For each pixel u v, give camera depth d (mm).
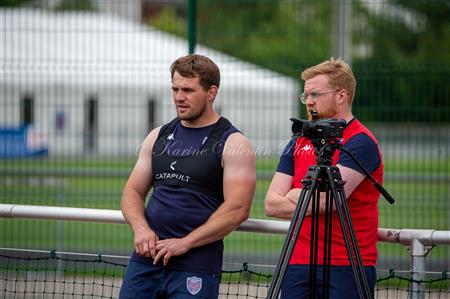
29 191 30719
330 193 12469
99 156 31859
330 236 12562
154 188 13695
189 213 13234
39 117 31375
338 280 13023
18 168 31203
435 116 26391
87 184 32312
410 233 13305
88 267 22547
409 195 30281
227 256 28266
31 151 30609
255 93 29562
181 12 52438
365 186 13266
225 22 40188
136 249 13211
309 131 12328
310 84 13523
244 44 40969
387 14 35125
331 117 13500
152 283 13305
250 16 41531
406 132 31109
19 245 29547
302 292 13242
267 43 43656
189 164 13344
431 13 35250
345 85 13477
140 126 32094
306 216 13289
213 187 13375
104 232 32312
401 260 26906
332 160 13000
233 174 13211
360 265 12117
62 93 29859
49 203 29688
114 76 26469
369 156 13219
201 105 13430
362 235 13172
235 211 13070
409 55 39344
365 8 35469
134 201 13766
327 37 44906
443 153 34000
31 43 30344
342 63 13609
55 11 29828
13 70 27953
